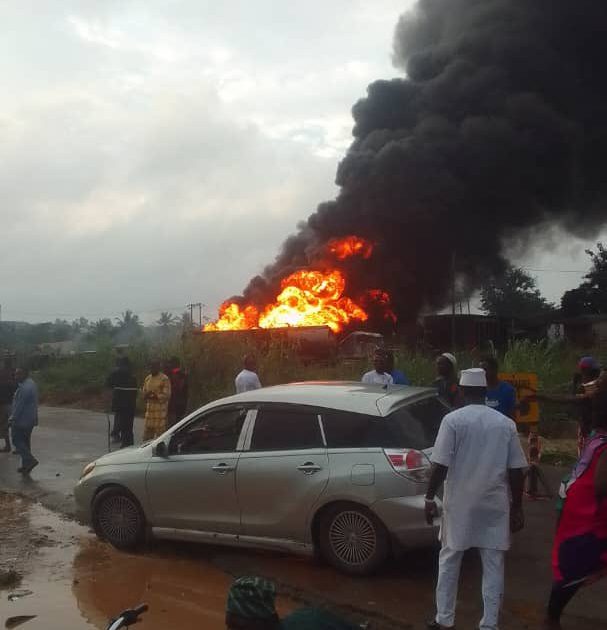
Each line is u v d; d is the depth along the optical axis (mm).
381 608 5355
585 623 4996
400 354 17188
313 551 6188
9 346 46781
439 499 5844
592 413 4848
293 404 6457
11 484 10156
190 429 6895
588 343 37188
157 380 11586
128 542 7035
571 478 4883
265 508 6344
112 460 7246
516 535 7086
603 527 4672
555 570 4855
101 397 21625
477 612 5246
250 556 6680
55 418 18062
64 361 26844
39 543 7344
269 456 6355
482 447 4746
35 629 5246
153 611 5531
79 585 6141
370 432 6070
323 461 6113
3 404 12969
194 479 6664
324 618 2268
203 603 5688
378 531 5887
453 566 4805
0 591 6020
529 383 8555
